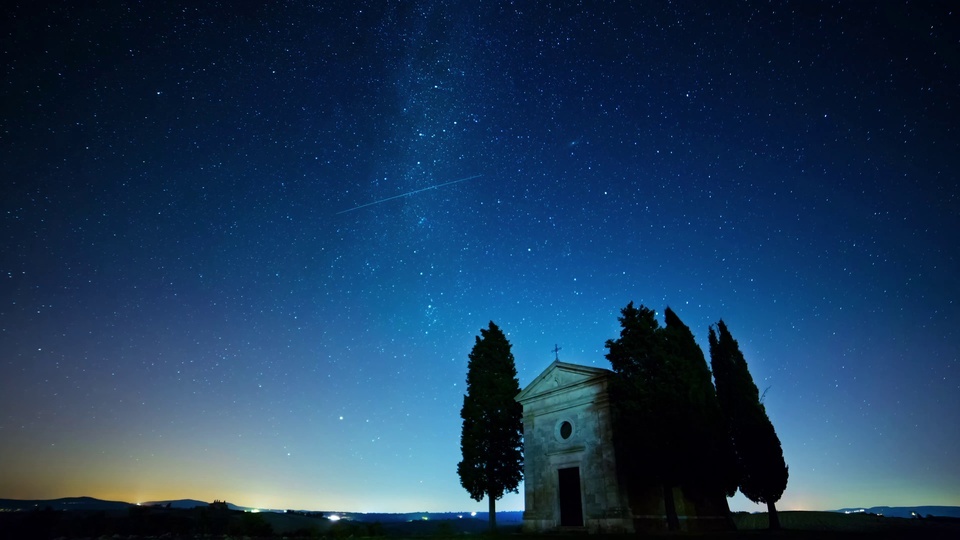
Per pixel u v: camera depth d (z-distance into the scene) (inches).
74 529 986.1
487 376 1257.4
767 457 868.0
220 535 986.1
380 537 885.2
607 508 847.1
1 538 902.4
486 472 1147.9
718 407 909.8
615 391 904.9
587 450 914.7
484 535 861.8
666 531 808.9
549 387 1032.2
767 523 1042.7
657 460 808.9
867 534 682.8
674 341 904.3
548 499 958.4
